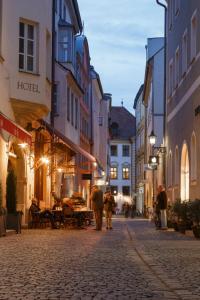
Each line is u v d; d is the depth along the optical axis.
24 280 10.38
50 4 30.17
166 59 40.09
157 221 30.08
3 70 24.16
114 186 129.38
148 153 68.00
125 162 129.75
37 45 26.62
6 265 12.63
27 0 26.14
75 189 47.25
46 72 29.08
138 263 13.32
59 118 41.97
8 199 24.36
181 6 33.09
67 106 43.47
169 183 37.84
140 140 91.38
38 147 31.97
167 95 39.72
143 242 20.05
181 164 32.00
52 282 10.18
